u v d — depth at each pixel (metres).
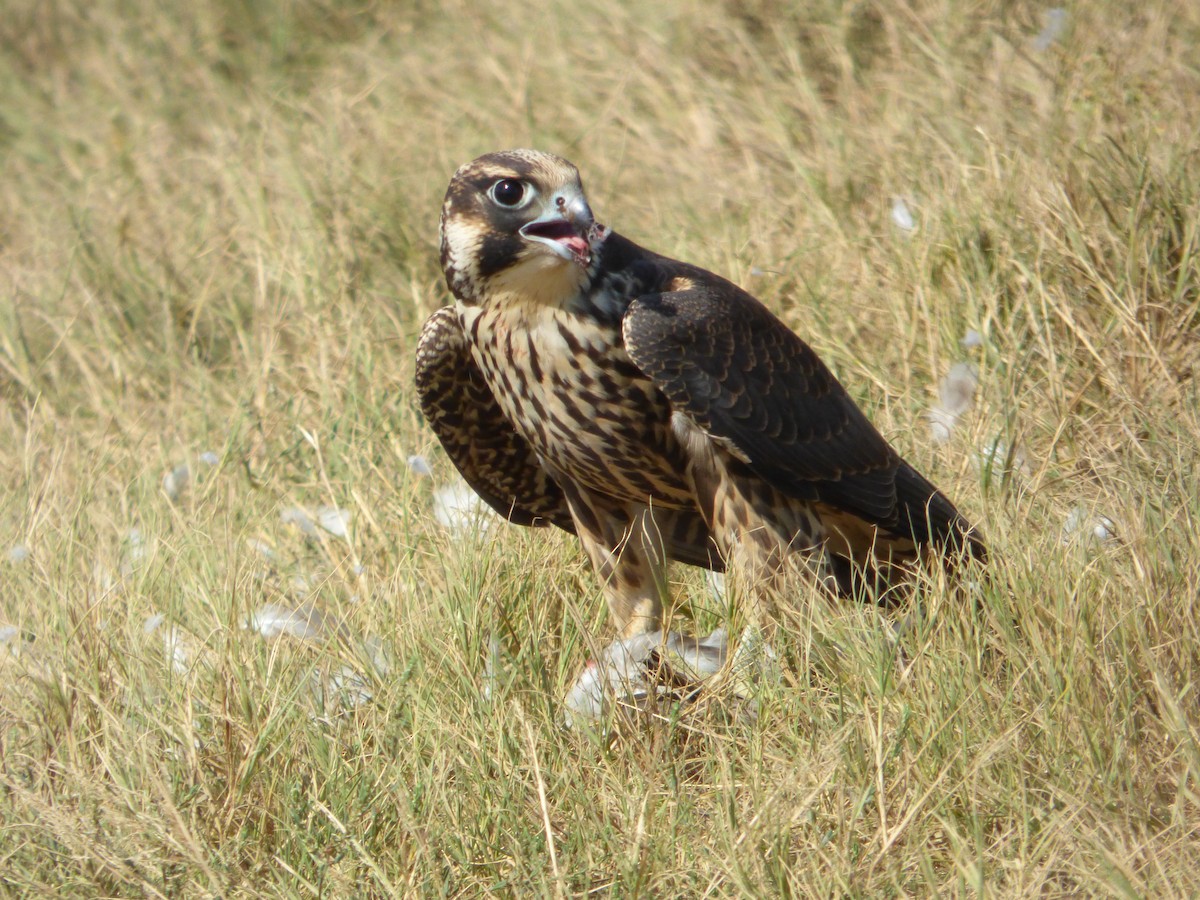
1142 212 10.69
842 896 6.27
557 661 8.41
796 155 13.13
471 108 15.55
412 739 7.39
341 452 10.84
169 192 15.79
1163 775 6.75
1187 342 10.30
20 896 6.84
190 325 13.49
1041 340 10.23
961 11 14.16
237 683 7.68
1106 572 7.68
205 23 18.98
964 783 6.68
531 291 8.05
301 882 6.74
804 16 15.19
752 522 8.62
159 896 6.55
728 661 8.00
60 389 12.90
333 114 15.63
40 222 15.84
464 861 6.79
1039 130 11.98
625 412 8.32
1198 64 12.68
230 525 9.84
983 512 8.74
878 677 7.31
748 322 8.46
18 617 9.07
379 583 9.00
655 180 13.99
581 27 16.34
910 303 10.92
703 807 7.21
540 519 9.71
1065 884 6.38
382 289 13.08
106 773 7.41
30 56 19.91
